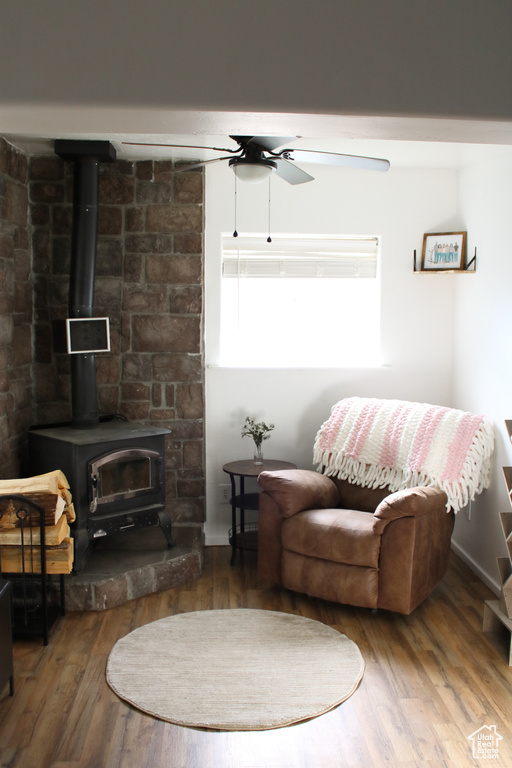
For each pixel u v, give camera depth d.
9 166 3.64
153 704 2.56
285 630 3.18
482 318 3.82
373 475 3.77
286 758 2.26
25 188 3.91
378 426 3.82
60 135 3.46
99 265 4.07
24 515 2.92
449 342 4.35
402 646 3.04
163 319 4.13
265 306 4.40
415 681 2.74
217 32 1.57
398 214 4.24
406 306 4.31
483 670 2.83
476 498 3.87
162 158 4.02
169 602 3.50
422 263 4.24
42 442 3.60
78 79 1.56
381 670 2.83
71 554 3.09
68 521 3.28
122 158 4.01
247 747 2.32
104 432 3.65
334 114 1.61
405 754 2.28
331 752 2.29
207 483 4.35
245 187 4.15
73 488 3.42
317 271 4.35
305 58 1.58
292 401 4.32
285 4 1.57
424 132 1.75
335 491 3.82
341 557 3.27
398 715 2.51
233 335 4.39
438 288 4.31
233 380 4.29
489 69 1.61
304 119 1.65
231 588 3.69
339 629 3.20
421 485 3.54
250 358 4.43
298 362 4.44
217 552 4.26
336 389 4.34
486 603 3.14
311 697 2.61
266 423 4.32
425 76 1.60
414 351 4.34
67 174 3.98
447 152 3.80
